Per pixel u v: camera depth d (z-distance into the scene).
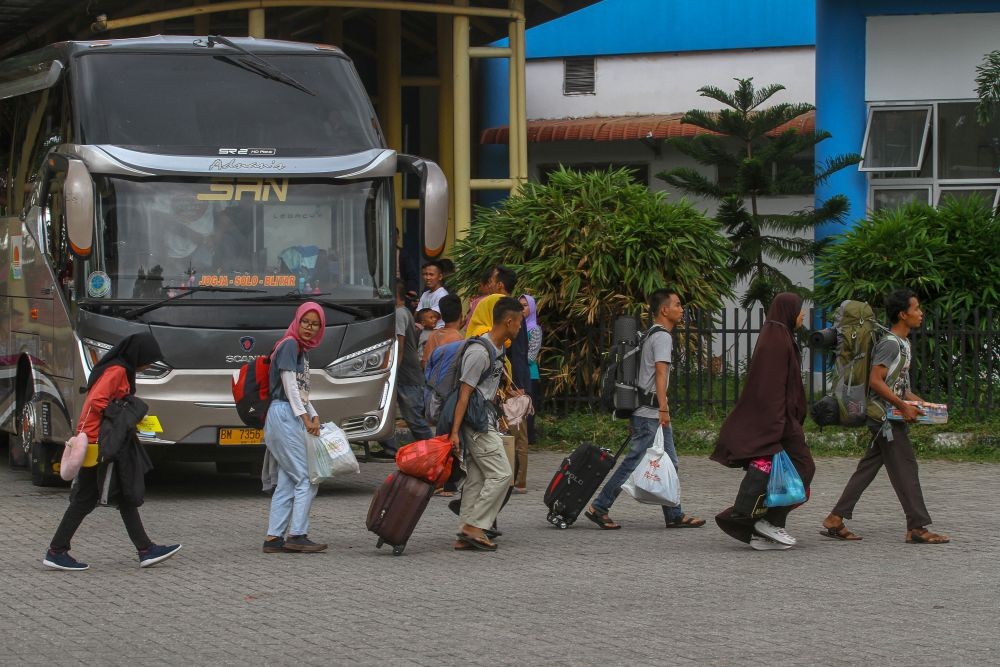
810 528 15.00
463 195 26.94
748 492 13.38
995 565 12.79
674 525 15.16
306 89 17.83
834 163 25.75
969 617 10.55
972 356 21.30
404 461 13.45
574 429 22.11
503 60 33.91
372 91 35.34
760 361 13.51
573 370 22.73
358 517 16.03
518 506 16.80
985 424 20.78
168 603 11.24
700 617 10.59
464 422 13.70
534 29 34.09
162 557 12.85
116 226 16.70
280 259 17.09
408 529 13.43
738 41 32.59
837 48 26.66
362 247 17.42
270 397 13.64
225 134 17.22
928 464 19.77
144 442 16.61
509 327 13.85
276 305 16.97
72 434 17.08
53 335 17.73
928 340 21.31
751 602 11.16
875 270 22.19
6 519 15.81
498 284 17.12
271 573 12.56
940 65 26.31
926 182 26.41
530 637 9.94
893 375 13.93
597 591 11.66
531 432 18.08
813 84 32.16
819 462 20.16
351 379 17.19
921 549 13.65
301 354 13.62
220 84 17.61
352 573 12.56
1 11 26.89
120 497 12.66
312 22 33.56
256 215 17.09
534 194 23.17
